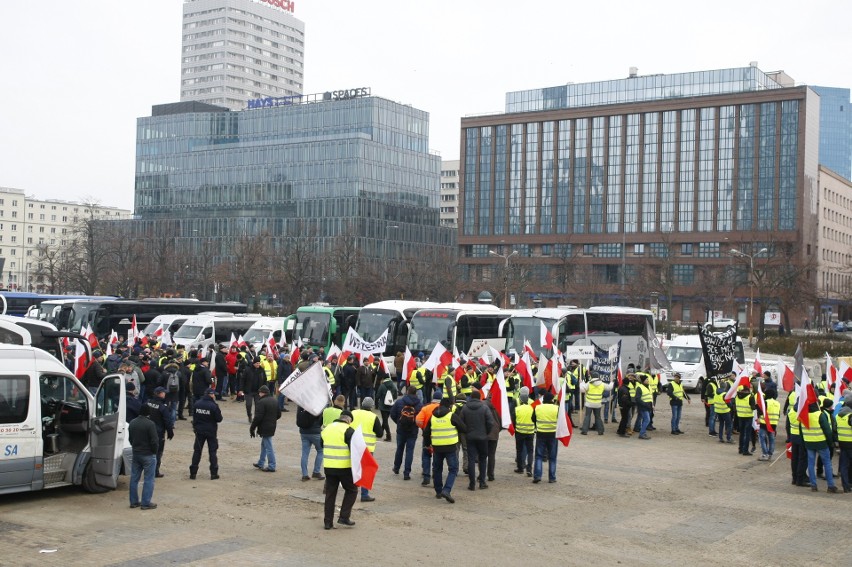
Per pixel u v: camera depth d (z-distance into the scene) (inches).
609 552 508.4
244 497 641.0
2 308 1834.4
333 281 3435.0
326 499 549.0
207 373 1046.4
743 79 5054.1
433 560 478.6
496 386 781.9
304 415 711.7
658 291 3725.4
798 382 859.4
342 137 5000.0
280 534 531.2
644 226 5029.5
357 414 609.3
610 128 5157.5
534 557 492.1
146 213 5708.7
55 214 7637.8
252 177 5305.1
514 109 5777.6
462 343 1537.9
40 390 623.5
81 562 458.0
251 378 1078.4
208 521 562.3
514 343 1550.2
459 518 590.2
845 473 721.6
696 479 771.4
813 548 528.4
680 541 539.5
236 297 4101.9
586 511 623.8
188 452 845.8
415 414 737.0
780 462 882.1
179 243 4881.9
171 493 651.5
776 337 2802.7
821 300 4699.8
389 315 1583.4
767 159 4712.1
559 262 4901.6
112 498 631.8
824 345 2420.0
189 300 2174.0
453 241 5738.2
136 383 904.3
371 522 569.6
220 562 463.5
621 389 1061.1
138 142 5807.1
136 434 593.3
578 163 5241.1
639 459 881.5
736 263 4025.6
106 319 1977.1
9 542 499.2
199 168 5511.8
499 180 5477.4
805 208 4662.9
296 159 5152.6
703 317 4596.5
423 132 5462.6
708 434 1098.7
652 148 5029.5
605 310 1644.9
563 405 733.3
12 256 7386.8
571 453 912.9
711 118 4872.0
